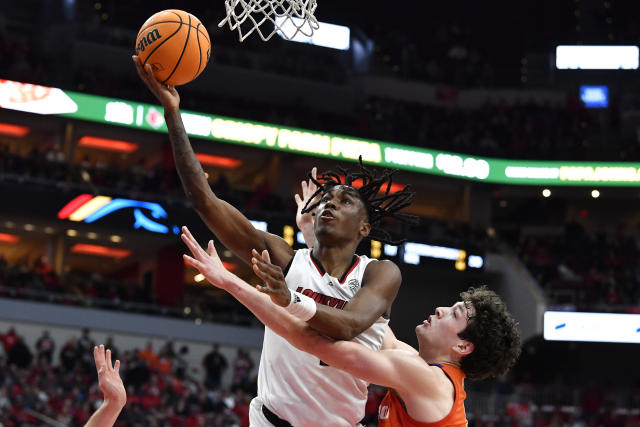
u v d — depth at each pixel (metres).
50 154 26.38
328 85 32.06
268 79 31.27
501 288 30.45
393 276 3.89
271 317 3.60
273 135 29.23
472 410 23.75
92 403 18.73
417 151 30.80
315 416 3.89
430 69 34.31
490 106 33.28
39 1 29.62
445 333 4.01
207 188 3.93
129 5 30.67
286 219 27.30
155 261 29.12
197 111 28.45
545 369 29.45
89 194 25.45
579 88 34.03
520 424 23.08
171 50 3.96
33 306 23.77
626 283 28.78
